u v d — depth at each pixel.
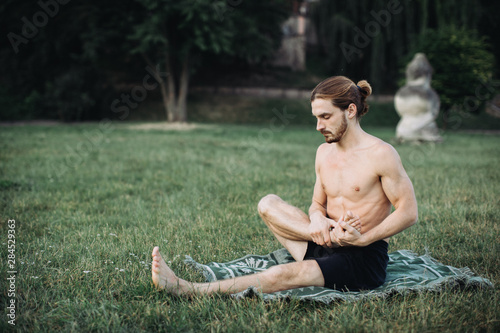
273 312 2.12
